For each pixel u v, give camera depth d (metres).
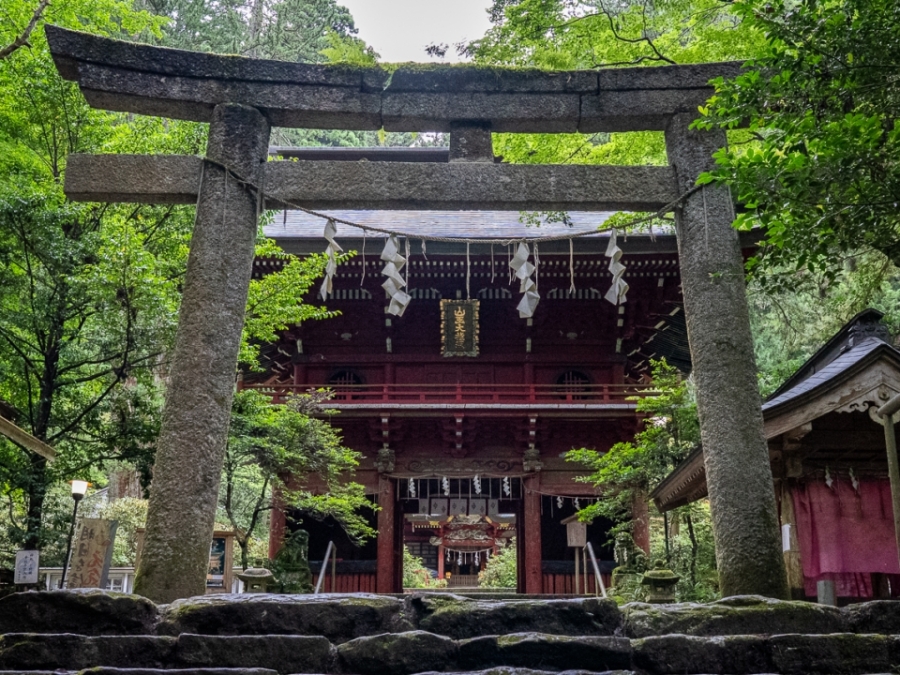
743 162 7.25
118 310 14.44
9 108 16.19
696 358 8.84
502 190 9.30
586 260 20.88
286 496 20.27
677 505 14.64
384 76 9.51
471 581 47.03
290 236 19.95
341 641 5.27
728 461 8.25
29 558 13.69
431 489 28.00
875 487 10.41
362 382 23.81
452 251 20.78
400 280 9.37
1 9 16.08
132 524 25.27
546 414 22.14
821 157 6.98
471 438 22.86
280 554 17.00
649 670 5.02
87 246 14.91
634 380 25.86
